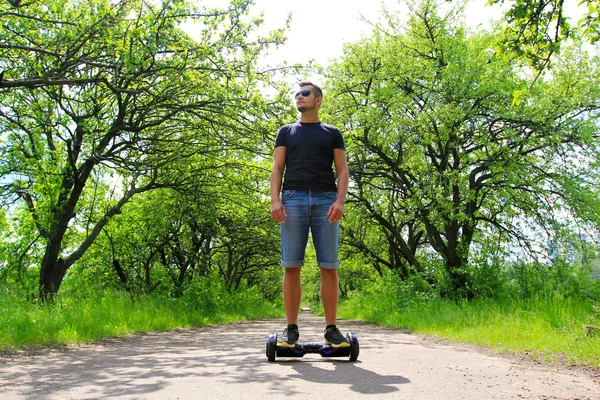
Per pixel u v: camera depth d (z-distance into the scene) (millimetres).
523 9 5816
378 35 19047
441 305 14625
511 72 16328
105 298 11641
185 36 11273
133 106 13180
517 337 6934
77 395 2980
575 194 15742
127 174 14945
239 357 5008
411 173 18281
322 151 4375
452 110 15711
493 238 17578
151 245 21594
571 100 16703
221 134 13961
